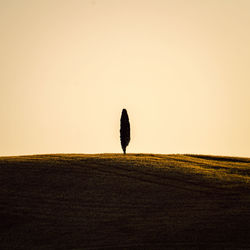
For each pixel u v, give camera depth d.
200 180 76.50
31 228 57.75
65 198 67.94
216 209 62.62
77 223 58.78
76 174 79.00
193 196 68.56
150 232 54.56
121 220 59.34
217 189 71.94
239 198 67.50
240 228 54.66
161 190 71.19
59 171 80.75
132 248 49.75
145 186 72.94
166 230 54.94
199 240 51.44
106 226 57.41
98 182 74.75
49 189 71.69
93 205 65.31
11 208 64.12
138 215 61.06
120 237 53.44
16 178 76.62
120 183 74.31
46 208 64.19
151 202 66.12
